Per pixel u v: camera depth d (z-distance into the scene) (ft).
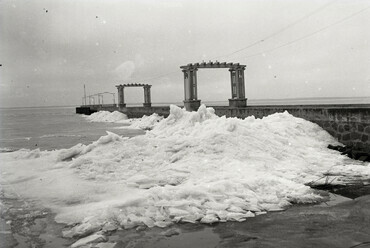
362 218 17.75
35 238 16.30
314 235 15.71
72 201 21.67
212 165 28.66
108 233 16.72
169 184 25.21
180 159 31.40
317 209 19.58
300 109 52.01
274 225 17.21
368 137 37.96
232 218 18.33
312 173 28.73
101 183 25.31
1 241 15.89
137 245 15.25
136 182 25.32
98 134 93.04
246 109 73.92
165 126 56.90
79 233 16.65
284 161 32.48
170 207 19.53
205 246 14.97
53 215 19.44
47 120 221.05
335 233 15.88
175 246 15.07
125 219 18.04
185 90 108.58
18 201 22.24
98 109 265.95
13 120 232.12
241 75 109.50
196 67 105.60
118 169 28.91
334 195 22.50
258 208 19.80
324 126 46.03
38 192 23.86
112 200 21.02
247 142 34.37
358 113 39.45
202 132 39.99
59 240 16.05
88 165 30.25
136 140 35.83
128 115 186.50
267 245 14.76
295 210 19.56
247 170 27.48
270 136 38.63
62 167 31.55
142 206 19.62
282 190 22.89
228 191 21.95
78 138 80.74
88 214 18.70
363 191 23.17
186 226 17.52
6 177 28.55
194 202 20.07
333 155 36.50
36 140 77.82
